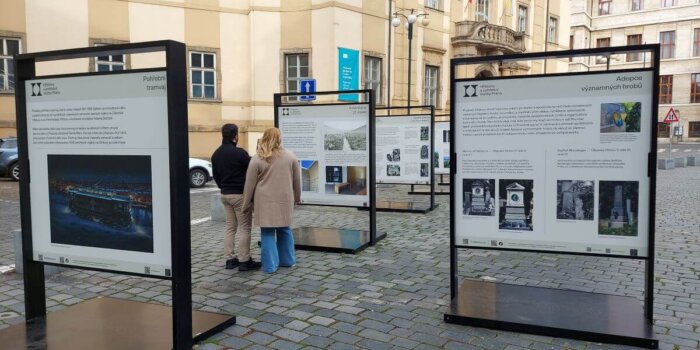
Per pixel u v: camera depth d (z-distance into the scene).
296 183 6.32
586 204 4.36
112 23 19.89
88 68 19.45
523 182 4.52
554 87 4.38
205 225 9.57
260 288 5.61
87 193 4.18
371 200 7.77
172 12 20.92
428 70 26.55
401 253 7.21
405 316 4.71
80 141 4.16
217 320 4.43
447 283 5.75
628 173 4.24
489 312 4.56
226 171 6.32
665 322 4.54
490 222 4.64
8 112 18.48
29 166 4.39
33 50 18.66
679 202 12.95
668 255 7.11
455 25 27.61
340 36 21.02
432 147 11.68
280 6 21.58
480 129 4.61
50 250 4.38
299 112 8.30
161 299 5.29
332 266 6.51
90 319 4.54
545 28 35.41
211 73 21.84
